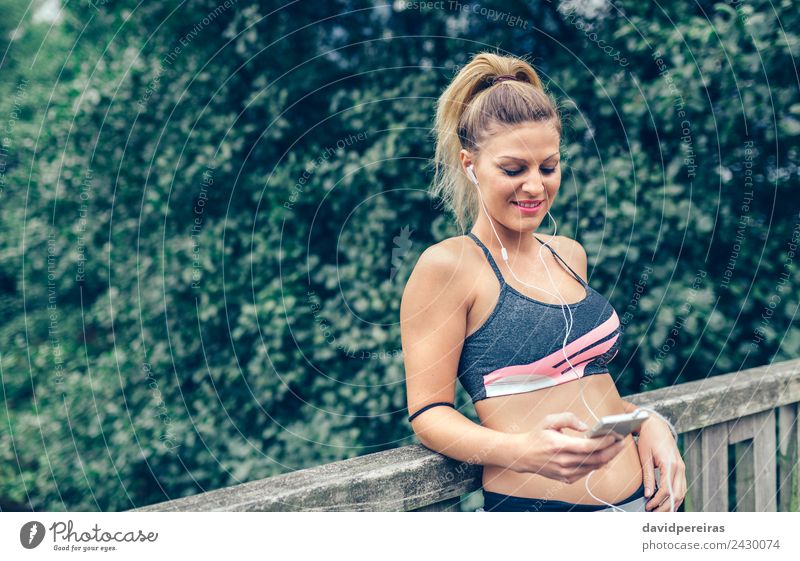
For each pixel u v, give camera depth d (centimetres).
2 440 309
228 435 263
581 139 215
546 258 123
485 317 112
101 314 290
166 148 272
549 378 111
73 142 292
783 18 180
